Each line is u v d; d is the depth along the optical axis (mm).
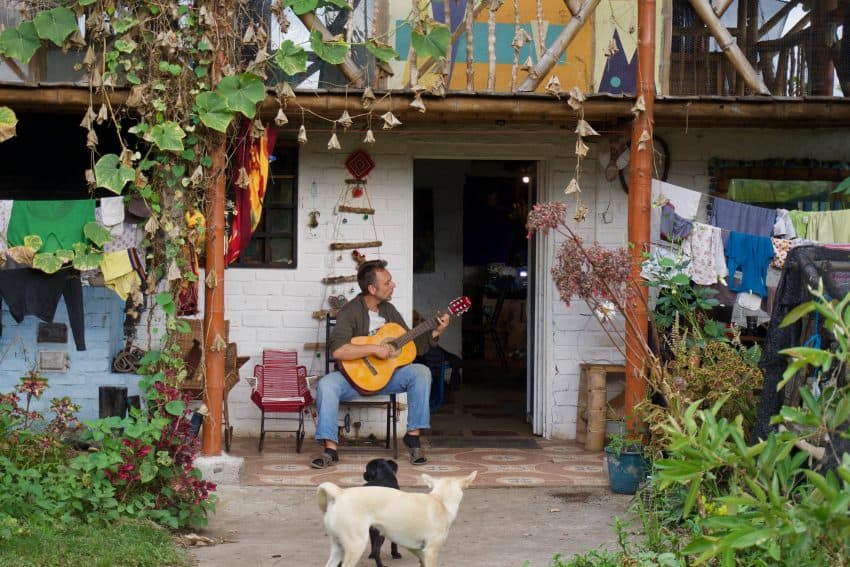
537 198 9398
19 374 8383
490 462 8305
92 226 7109
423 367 8258
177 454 6266
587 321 9227
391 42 8398
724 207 8055
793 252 5535
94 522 5879
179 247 7051
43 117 8570
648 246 7629
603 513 6797
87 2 6977
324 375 8969
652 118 7582
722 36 7949
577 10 7695
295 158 9070
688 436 3385
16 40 7156
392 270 9125
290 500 7086
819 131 9250
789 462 3232
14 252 7129
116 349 8547
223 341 7387
